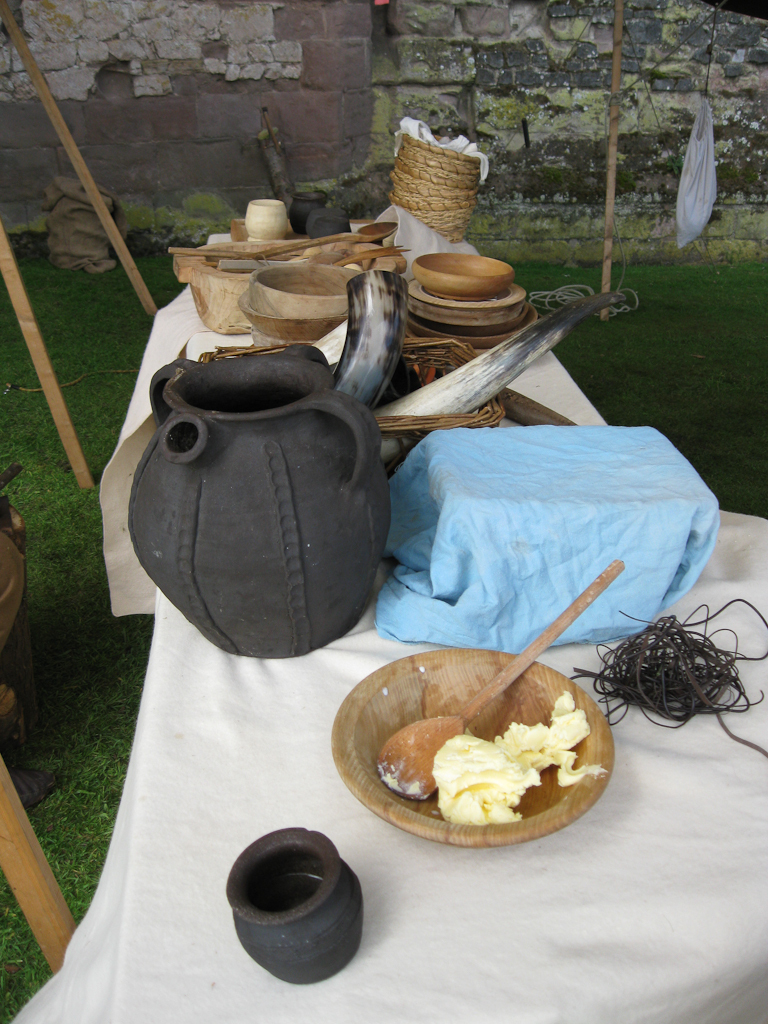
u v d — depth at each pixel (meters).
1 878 1.46
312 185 5.38
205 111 4.99
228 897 0.59
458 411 1.27
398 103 5.39
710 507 0.98
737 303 4.95
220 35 4.77
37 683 1.87
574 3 5.02
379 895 0.68
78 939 0.79
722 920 0.65
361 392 1.16
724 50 5.20
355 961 0.62
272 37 4.83
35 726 1.75
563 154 5.42
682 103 5.34
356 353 1.14
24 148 4.80
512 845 0.69
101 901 0.79
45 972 1.31
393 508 1.20
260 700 0.91
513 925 0.65
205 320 1.96
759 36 5.16
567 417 1.67
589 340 4.28
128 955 0.63
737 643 1.01
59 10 4.48
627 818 0.75
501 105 5.28
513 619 1.00
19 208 4.96
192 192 5.24
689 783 0.79
